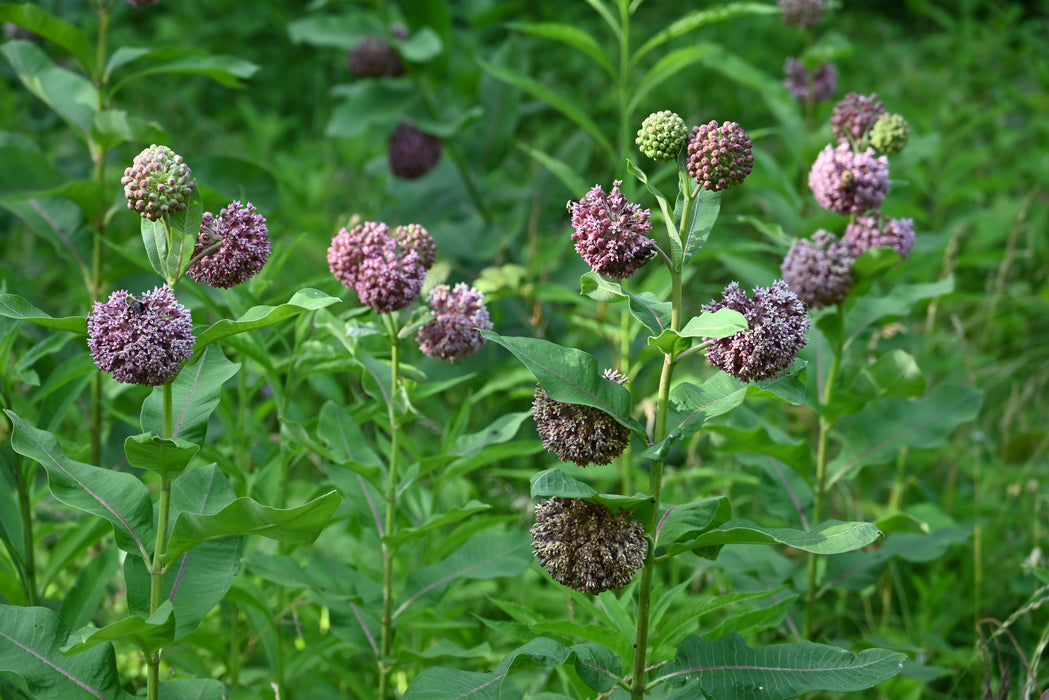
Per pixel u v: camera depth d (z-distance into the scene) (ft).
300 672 10.86
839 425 15.69
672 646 9.06
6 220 20.65
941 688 12.32
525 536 10.07
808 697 11.35
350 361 10.35
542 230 19.01
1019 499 14.71
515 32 20.40
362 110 19.35
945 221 22.47
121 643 10.48
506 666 7.40
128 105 29.40
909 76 29.30
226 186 14.11
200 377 7.97
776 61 33.37
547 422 7.72
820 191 10.78
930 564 14.29
